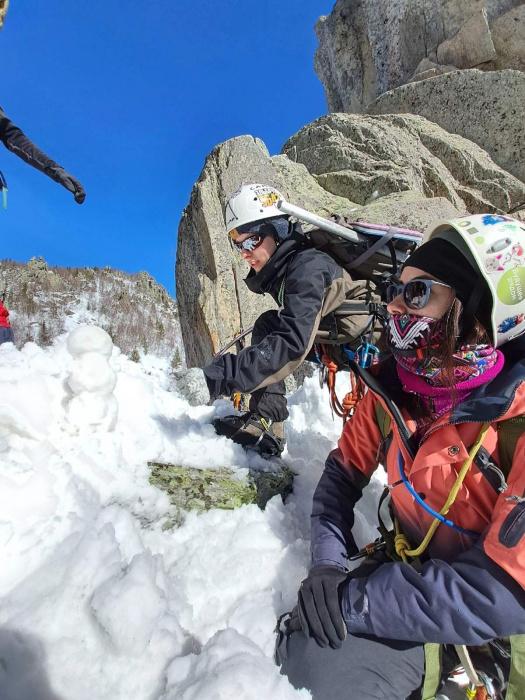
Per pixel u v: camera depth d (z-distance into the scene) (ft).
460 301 3.78
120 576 4.43
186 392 13.76
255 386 6.43
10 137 9.89
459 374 3.99
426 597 3.68
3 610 4.29
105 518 5.08
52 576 4.54
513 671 3.87
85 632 4.27
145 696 4.07
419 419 4.46
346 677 4.00
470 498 3.90
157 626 4.32
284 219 7.45
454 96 22.88
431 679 4.10
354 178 20.30
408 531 4.61
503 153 21.44
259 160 19.25
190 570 5.27
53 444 5.73
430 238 4.13
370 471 5.52
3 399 5.59
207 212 17.67
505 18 23.95
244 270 17.65
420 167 20.06
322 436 9.09
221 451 7.38
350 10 32.71
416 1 27.43
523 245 3.66
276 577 5.50
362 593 4.04
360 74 32.96
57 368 7.92
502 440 3.80
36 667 4.02
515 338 4.02
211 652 4.14
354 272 7.40
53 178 9.61
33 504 4.96
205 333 17.70
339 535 5.00
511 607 3.43
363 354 6.80
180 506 6.00
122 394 7.32
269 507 6.47
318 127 23.02
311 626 4.17
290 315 6.46
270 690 3.88
